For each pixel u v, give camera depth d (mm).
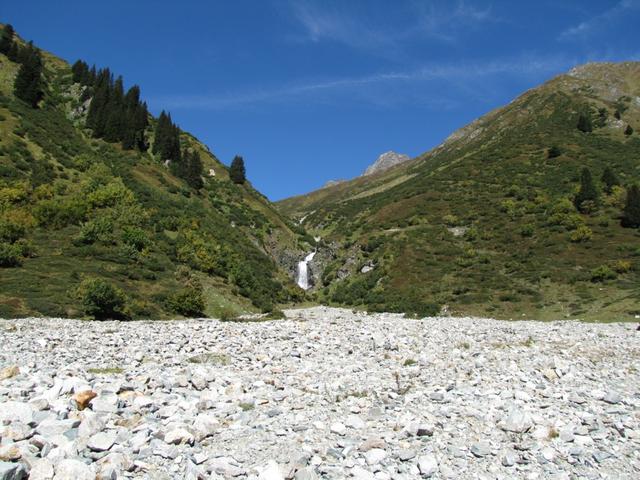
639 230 74812
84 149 82062
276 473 8266
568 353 23016
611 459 9727
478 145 155000
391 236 93750
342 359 20469
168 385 14375
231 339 25703
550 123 143625
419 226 95750
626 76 179000
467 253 78375
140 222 61875
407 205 109750
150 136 103875
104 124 94812
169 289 48750
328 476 8727
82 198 61500
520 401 13484
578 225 78812
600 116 141250
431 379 16344
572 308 53531
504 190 104188
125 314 39688
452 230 91125
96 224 55438
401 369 18188
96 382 13852
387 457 9555
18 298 37125
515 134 142750
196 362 19734
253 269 69438
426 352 22109
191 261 58094
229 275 60156
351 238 101375
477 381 15805
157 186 80938
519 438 10727
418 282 72750
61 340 23969
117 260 50938
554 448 10164
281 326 33031
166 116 103875
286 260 90500
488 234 84375
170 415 11383
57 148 76562
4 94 88812
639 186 89000
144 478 8172
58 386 12055
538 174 108500
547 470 9227
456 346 24500
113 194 64875
